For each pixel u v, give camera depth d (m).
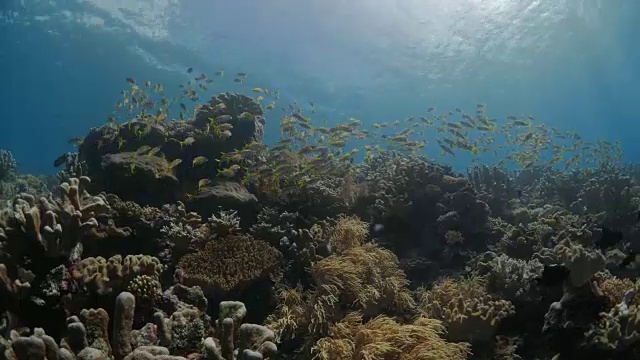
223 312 1.65
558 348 1.94
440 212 3.20
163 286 2.20
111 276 1.80
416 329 1.97
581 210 3.89
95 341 1.46
